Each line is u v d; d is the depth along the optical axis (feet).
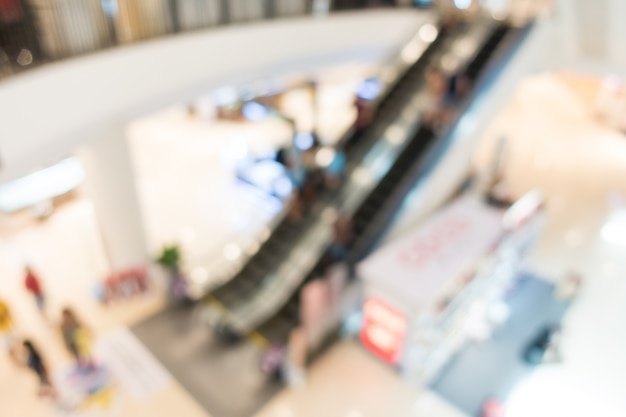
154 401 24.90
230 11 31.58
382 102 38.75
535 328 30.91
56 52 21.65
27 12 20.18
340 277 26.81
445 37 42.96
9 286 33.14
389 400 25.31
